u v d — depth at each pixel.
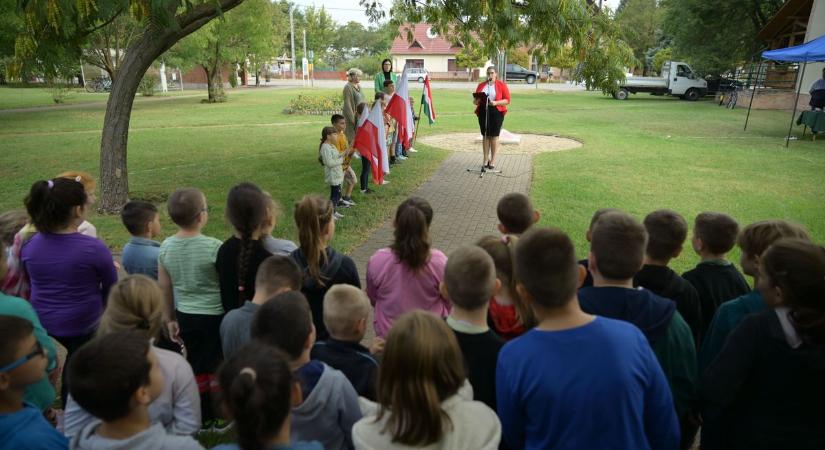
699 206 8.38
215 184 10.07
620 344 1.82
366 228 7.56
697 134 16.69
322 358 2.46
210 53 28.84
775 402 1.99
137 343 1.79
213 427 3.38
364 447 1.78
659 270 2.77
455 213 8.34
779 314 2.03
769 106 25.03
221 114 22.91
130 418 1.77
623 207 8.34
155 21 6.81
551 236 1.96
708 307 2.97
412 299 3.12
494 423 1.80
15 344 1.91
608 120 20.50
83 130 18.28
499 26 7.65
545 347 1.85
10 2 12.41
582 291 2.33
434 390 1.71
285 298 2.24
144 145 14.71
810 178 10.34
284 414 1.55
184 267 3.31
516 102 28.98
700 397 2.21
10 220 3.70
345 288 2.51
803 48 14.79
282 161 12.22
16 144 15.15
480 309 2.27
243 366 1.56
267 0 30.80
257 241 3.24
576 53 8.18
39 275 3.21
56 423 3.29
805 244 2.02
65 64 9.19
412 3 8.83
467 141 15.66
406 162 12.26
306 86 48.81
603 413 1.74
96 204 8.97
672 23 31.59
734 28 29.25
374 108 8.05
